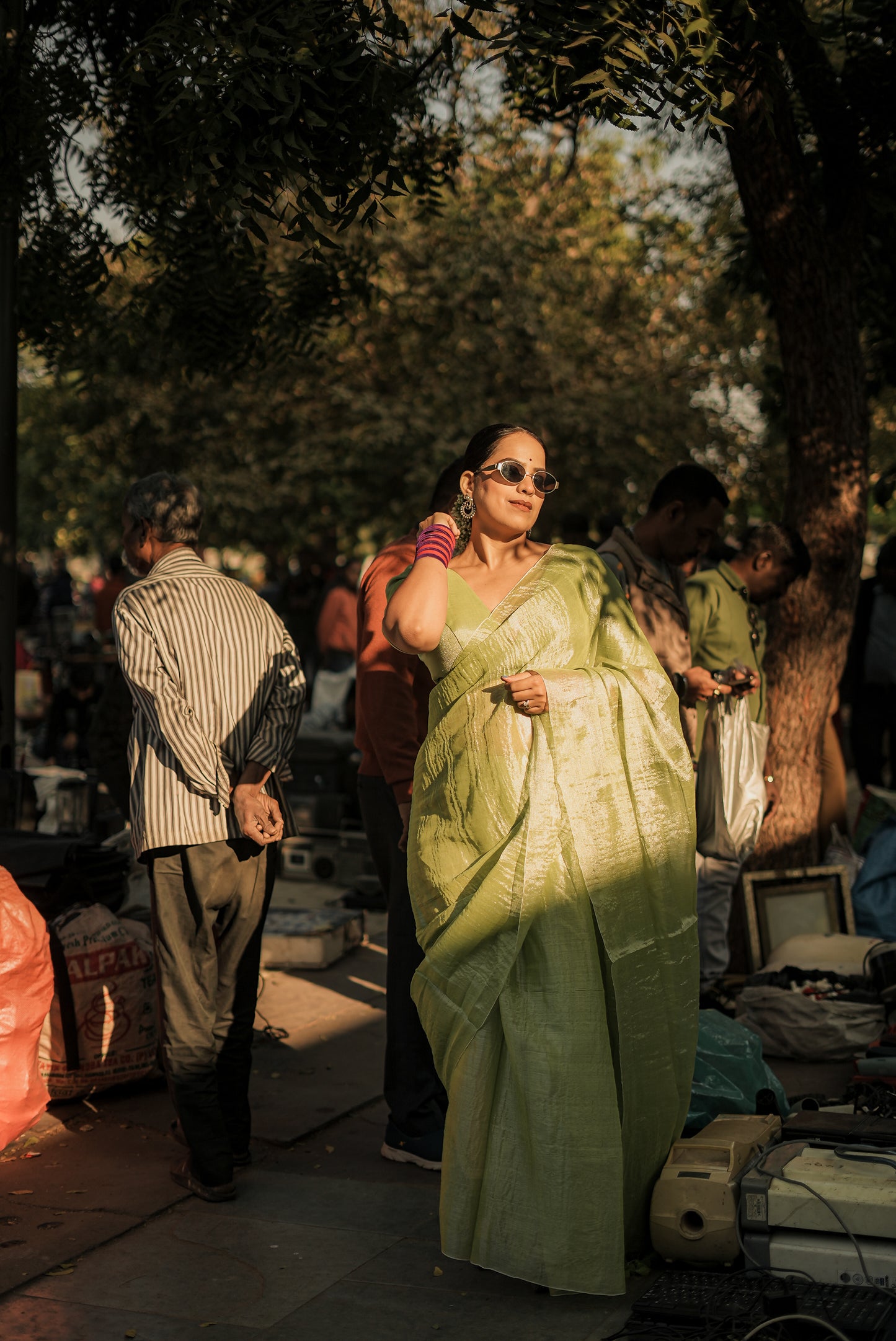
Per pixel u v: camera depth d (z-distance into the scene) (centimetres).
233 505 1684
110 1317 283
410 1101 374
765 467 1667
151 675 343
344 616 1235
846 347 554
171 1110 417
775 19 445
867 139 538
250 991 371
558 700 292
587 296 1705
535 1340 272
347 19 363
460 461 368
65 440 2280
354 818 807
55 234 526
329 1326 279
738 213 1009
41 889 431
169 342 595
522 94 514
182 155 378
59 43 476
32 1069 360
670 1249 295
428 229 1379
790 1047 468
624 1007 295
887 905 577
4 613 552
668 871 308
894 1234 271
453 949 296
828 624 573
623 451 1638
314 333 627
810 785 586
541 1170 284
